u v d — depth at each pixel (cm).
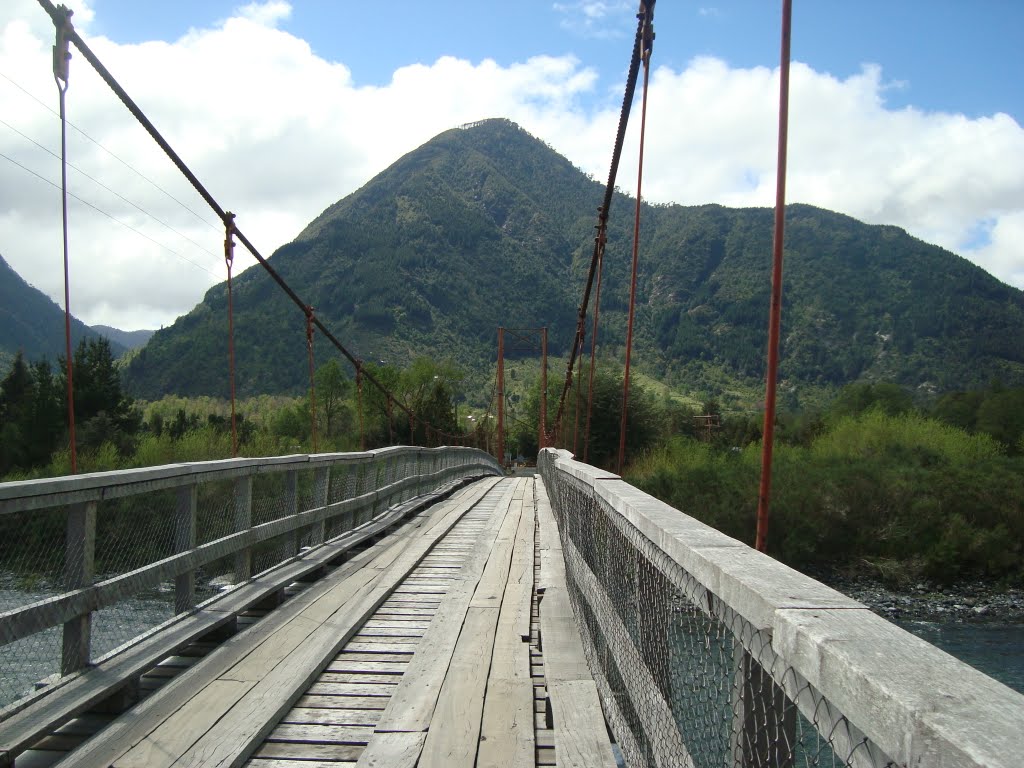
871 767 89
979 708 77
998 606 2905
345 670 409
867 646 97
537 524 1020
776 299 233
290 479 612
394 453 1024
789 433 5353
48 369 2833
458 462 2036
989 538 3172
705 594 161
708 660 158
